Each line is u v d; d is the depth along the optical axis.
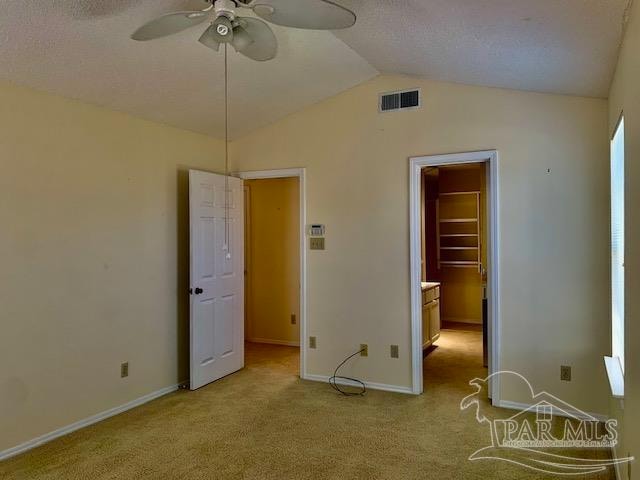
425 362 4.69
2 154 2.70
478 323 6.75
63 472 2.52
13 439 2.74
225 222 4.30
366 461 2.62
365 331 3.98
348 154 4.04
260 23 2.14
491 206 3.47
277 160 4.34
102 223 3.31
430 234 7.00
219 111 3.86
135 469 2.55
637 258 1.71
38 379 2.88
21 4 2.15
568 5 1.87
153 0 2.29
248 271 5.81
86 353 3.19
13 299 2.75
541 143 3.32
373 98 3.93
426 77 3.62
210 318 4.10
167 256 3.89
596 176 3.17
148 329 3.70
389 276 3.89
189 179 3.94
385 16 2.52
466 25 2.36
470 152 3.54
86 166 3.20
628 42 1.93
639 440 1.68
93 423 3.20
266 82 3.54
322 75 3.63
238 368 4.49
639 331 1.66
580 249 3.21
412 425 3.13
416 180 3.77
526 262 3.36
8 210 2.73
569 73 2.73
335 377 4.10
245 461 2.63
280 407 3.49
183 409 3.46
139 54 2.78
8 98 2.74
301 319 4.24
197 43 2.80
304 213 4.22
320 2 1.85
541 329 3.32
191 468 2.56
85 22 2.37
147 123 3.70
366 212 3.97
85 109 3.20
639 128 1.65
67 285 3.06
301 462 2.62
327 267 4.13
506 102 3.43
